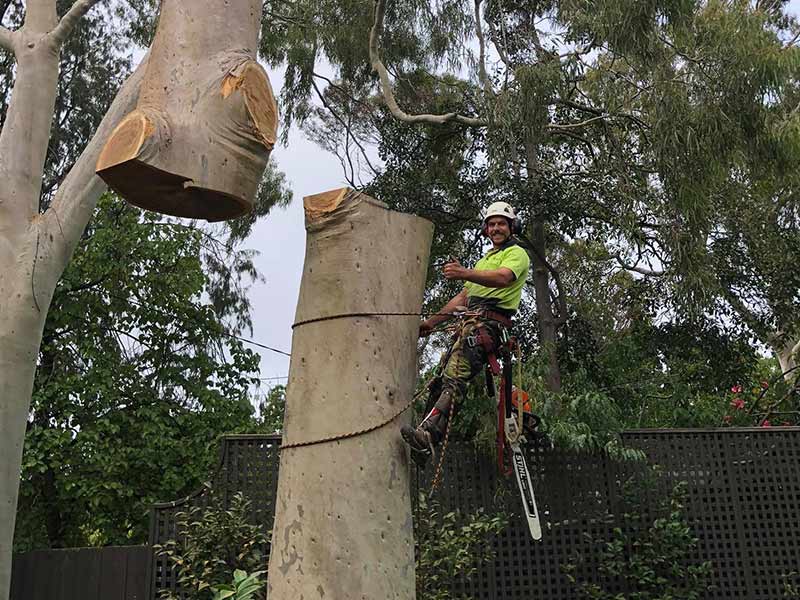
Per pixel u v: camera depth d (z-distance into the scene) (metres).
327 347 3.30
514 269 4.37
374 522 3.16
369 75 15.12
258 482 7.93
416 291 3.57
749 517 8.39
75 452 11.84
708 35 11.36
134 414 12.23
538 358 9.00
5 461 6.43
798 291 14.47
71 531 13.05
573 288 17.66
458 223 14.18
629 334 15.73
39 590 8.23
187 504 7.94
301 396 3.30
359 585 3.06
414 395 3.50
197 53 3.33
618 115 12.86
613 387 13.94
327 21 14.50
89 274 12.54
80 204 6.80
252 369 13.29
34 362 6.70
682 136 11.23
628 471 8.37
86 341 12.27
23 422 6.59
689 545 8.09
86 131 16.41
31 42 7.16
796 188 13.80
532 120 12.04
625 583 8.02
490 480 8.09
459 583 7.78
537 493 8.20
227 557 7.49
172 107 3.24
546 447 8.31
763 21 11.57
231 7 3.46
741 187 14.72
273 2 15.37
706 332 14.62
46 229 6.73
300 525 3.15
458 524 7.86
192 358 12.82
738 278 14.50
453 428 8.12
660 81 11.33
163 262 12.76
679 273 12.41
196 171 3.21
